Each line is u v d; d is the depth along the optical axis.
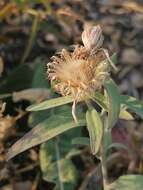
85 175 0.21
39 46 0.25
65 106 0.21
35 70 0.23
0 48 0.25
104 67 0.13
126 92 0.24
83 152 0.22
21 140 0.14
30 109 0.14
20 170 0.21
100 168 0.21
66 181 0.20
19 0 0.25
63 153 0.21
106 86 0.13
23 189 0.21
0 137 0.20
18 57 0.25
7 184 0.21
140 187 0.16
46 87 0.22
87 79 0.13
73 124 0.14
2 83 0.23
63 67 0.13
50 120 0.15
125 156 0.22
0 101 0.22
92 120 0.14
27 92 0.21
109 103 0.13
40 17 0.25
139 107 0.15
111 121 0.13
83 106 0.21
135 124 0.23
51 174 0.20
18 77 0.23
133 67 0.25
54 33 0.25
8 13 0.25
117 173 0.22
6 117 0.20
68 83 0.13
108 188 0.16
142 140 0.22
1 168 0.21
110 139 0.17
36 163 0.22
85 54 0.13
